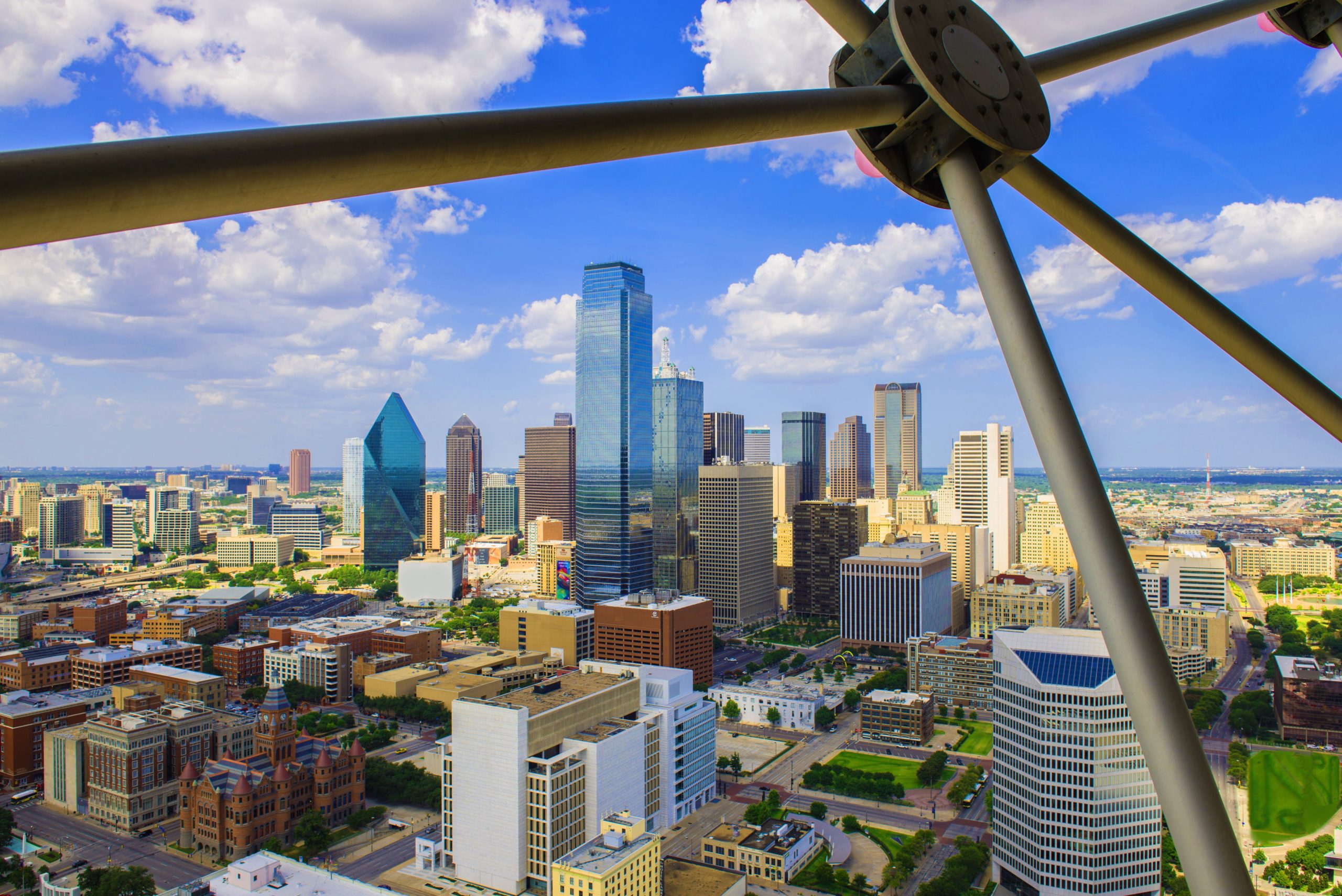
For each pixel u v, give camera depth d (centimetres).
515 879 12812
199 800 14675
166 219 625
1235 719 14550
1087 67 1259
